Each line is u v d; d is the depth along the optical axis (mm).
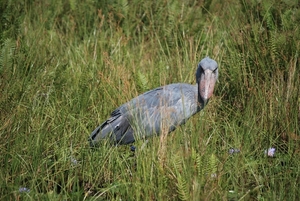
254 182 13938
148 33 22375
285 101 16297
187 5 23094
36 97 16672
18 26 21703
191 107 15820
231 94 17688
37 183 13648
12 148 14531
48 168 14312
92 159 14555
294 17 19484
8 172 14070
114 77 18391
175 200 12859
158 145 14344
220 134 15781
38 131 15062
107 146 15039
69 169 14250
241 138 15570
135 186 13344
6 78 17344
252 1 20703
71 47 21203
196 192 12445
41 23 22625
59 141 15289
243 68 17859
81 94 17422
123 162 14922
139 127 15352
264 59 17938
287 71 17312
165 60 19812
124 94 17312
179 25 21844
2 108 15859
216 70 16078
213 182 13055
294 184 13266
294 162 14484
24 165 14039
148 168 13578
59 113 16516
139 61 20172
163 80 18281
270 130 15836
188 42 20688
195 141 14281
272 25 19453
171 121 15523
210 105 17109
